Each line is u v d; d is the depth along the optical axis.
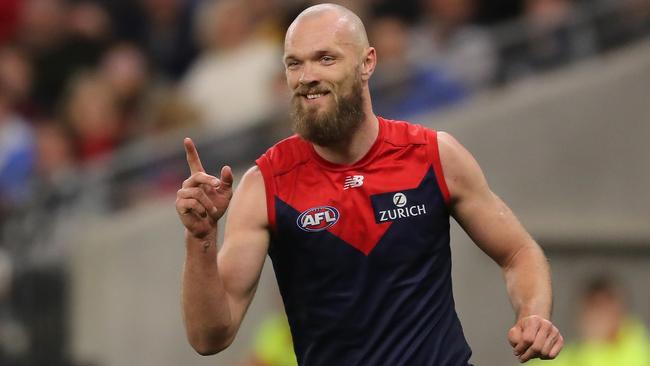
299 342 16.92
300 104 16.22
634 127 39.00
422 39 40.56
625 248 38.38
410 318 16.47
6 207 39.22
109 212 39.81
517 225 16.91
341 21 16.27
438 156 16.70
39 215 39.25
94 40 45.56
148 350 38.72
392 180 16.56
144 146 39.84
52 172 40.94
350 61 16.20
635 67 39.00
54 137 41.59
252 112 40.00
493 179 38.31
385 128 16.80
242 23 42.09
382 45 39.06
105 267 39.00
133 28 46.41
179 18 46.34
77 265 38.94
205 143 39.06
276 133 38.31
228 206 16.27
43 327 38.31
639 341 33.00
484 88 39.28
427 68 38.81
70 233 39.28
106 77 42.59
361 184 16.50
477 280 37.78
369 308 16.44
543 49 39.81
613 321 32.97
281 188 16.59
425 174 16.62
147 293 38.78
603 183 38.91
